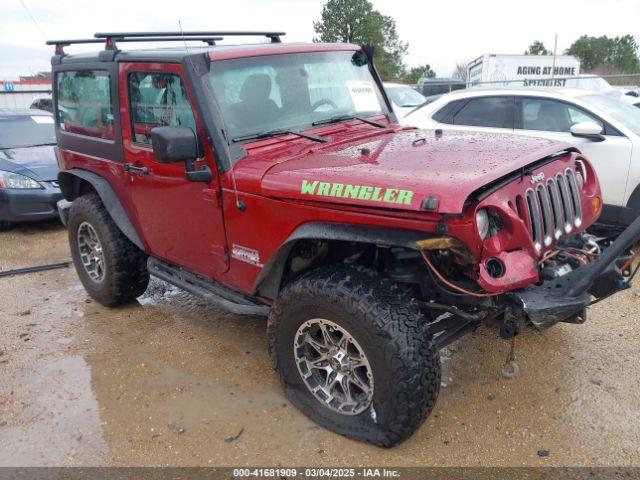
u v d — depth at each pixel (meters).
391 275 2.88
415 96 13.52
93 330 4.40
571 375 3.50
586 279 2.65
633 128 5.79
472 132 3.81
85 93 4.35
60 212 5.20
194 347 4.06
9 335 4.37
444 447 2.92
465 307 2.97
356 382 2.90
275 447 2.96
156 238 4.00
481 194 2.50
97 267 4.76
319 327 2.99
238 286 3.45
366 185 2.60
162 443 3.04
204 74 3.24
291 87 3.62
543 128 6.21
